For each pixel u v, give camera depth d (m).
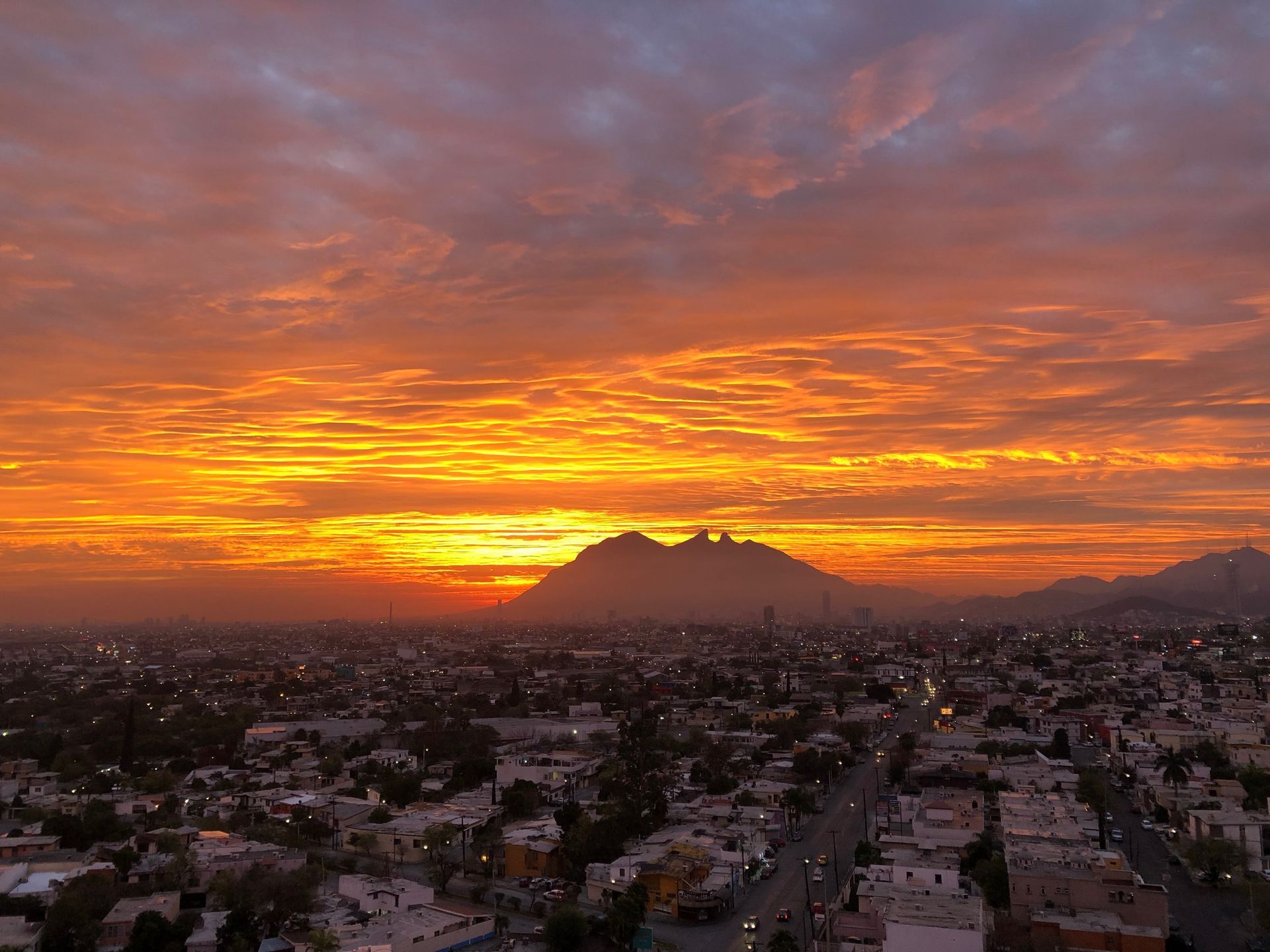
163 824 199.62
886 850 173.00
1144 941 130.62
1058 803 199.75
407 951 138.50
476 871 184.00
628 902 142.62
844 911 148.50
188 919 146.50
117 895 153.50
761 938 144.38
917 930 120.88
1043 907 142.00
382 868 183.00
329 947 132.25
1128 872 145.50
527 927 153.25
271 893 148.75
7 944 132.62
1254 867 174.75
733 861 173.75
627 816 195.38
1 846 179.75
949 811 190.00
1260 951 138.62
